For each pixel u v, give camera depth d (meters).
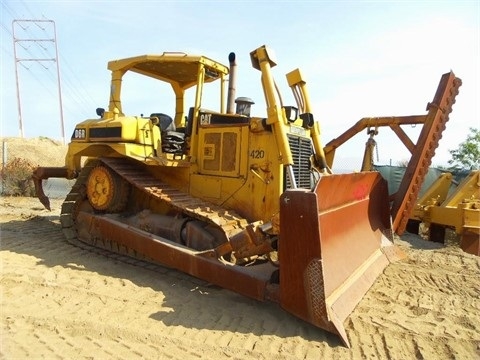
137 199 6.03
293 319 3.87
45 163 24.08
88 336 3.31
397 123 6.61
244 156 5.14
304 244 3.43
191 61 5.65
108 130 5.61
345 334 3.44
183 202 5.06
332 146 7.27
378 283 4.98
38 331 3.32
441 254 6.95
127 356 3.02
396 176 10.11
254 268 4.16
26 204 10.74
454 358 3.27
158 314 3.83
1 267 4.84
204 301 4.23
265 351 3.23
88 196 6.14
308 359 3.14
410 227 9.05
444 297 4.67
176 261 4.55
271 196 4.87
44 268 4.94
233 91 5.92
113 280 4.68
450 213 7.66
